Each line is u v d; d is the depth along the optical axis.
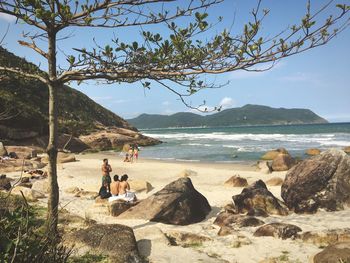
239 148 48.66
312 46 6.03
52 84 8.18
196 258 8.16
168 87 7.24
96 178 23.48
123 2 6.71
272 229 10.28
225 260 8.28
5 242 4.47
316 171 13.47
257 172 25.80
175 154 43.47
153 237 9.27
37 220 9.09
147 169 27.80
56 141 8.45
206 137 80.88
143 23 6.97
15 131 39.47
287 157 27.06
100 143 50.31
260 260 8.55
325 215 12.59
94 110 80.19
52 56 8.06
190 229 11.47
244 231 10.94
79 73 7.65
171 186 13.01
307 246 9.39
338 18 5.77
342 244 7.81
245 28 6.08
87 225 10.52
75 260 7.17
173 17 6.80
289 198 13.69
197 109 7.27
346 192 13.36
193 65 6.80
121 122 89.38
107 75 7.53
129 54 7.03
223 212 12.81
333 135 72.19
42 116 43.94
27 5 6.38
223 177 23.44
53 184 8.41
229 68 6.57
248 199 13.30
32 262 4.86
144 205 12.62
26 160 27.31
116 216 12.88
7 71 8.76
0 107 37.88
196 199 13.02
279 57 6.20
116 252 7.62
